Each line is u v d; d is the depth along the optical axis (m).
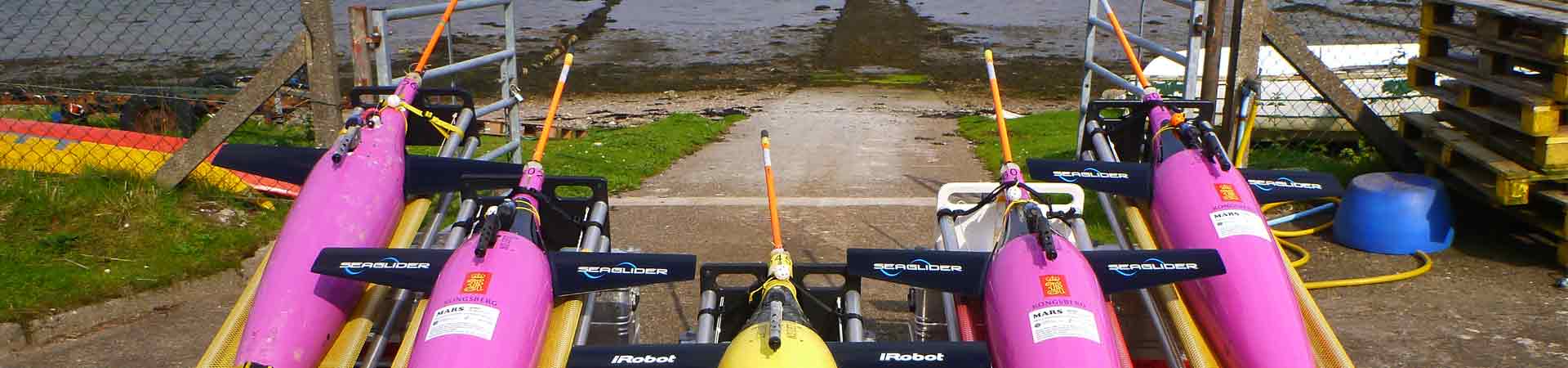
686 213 7.11
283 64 6.39
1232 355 3.45
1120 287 3.33
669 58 21.11
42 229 5.39
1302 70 6.66
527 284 3.21
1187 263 3.34
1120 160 5.08
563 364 3.11
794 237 6.50
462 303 3.05
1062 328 2.94
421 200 4.37
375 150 4.10
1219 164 4.01
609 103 16.52
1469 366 4.30
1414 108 8.55
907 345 2.91
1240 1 6.38
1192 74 6.31
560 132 11.85
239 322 3.53
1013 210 3.61
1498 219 6.21
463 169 4.28
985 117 13.54
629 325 3.90
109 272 5.07
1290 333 3.35
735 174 8.80
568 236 4.16
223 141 6.40
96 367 4.32
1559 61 5.00
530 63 20.23
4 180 5.79
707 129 11.89
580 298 3.51
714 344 2.97
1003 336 3.06
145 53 19.59
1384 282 5.32
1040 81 18.50
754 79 18.75
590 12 27.98
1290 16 17.36
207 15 24.45
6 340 4.44
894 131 12.32
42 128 7.26
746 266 3.55
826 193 7.87
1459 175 5.86
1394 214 5.70
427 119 4.82
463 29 24.38
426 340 2.97
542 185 3.95
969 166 9.30
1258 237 3.71
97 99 9.98
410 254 3.41
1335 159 7.99
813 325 3.61
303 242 3.62
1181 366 3.34
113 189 5.99
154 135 7.28
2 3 24.80
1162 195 4.10
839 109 15.20
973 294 3.41
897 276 3.41
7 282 4.79
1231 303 3.50
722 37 23.95
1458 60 6.08
